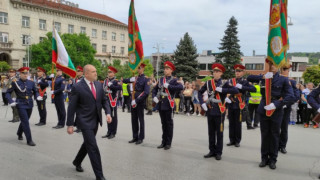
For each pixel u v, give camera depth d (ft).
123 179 15.72
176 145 24.17
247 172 17.52
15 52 148.66
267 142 18.67
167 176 16.37
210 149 20.72
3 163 18.15
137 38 25.55
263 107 18.72
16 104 22.91
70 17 176.96
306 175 17.20
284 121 22.36
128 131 30.19
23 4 151.23
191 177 16.30
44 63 144.46
